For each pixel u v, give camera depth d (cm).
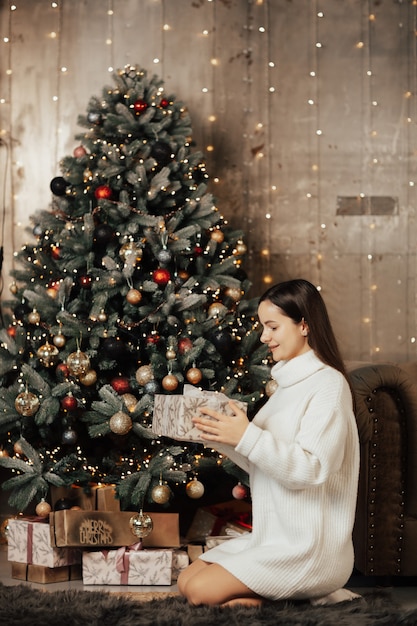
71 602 277
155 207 385
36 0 448
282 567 256
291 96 457
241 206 455
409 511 329
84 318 371
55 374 375
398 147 460
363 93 459
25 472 353
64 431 361
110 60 449
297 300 271
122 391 360
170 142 385
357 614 249
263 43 455
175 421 270
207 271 384
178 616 246
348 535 263
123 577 327
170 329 366
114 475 358
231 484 425
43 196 448
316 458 251
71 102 449
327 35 457
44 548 329
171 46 452
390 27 459
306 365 269
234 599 259
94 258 376
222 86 454
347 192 459
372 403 328
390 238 461
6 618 259
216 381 371
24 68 448
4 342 372
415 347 461
